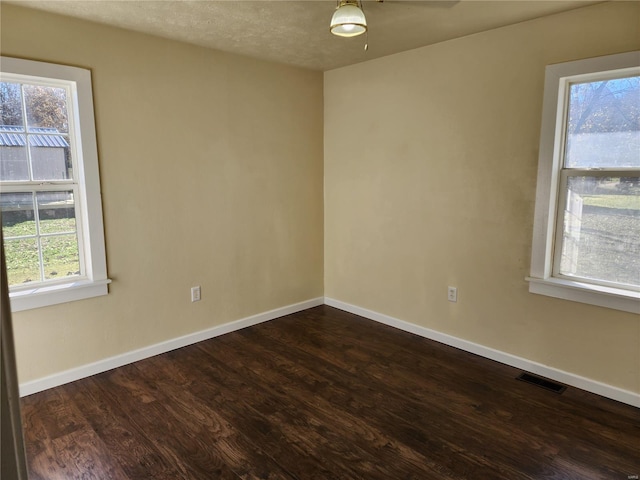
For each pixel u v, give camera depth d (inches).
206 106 132.3
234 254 145.4
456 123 126.3
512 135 115.3
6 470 25.7
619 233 103.2
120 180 117.0
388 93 142.6
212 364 123.6
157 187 124.5
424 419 96.7
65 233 112.0
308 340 140.6
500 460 83.2
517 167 115.3
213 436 90.7
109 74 112.0
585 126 105.8
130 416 97.8
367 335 144.6
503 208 119.3
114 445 87.6
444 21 108.5
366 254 157.9
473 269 127.8
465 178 126.3
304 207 164.9
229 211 142.2
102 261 115.5
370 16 104.6
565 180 110.0
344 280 168.1
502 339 123.7
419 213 139.2
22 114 103.0
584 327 107.5
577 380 109.9
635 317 99.5
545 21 106.0
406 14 103.3
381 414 98.7
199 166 132.9
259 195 149.9
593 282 108.0
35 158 105.7
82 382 113.1
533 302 116.0
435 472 80.1
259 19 105.3
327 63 150.3
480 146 122.0
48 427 93.5
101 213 114.1
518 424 94.7
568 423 94.9
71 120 110.0
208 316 141.1
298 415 98.3
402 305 148.6
